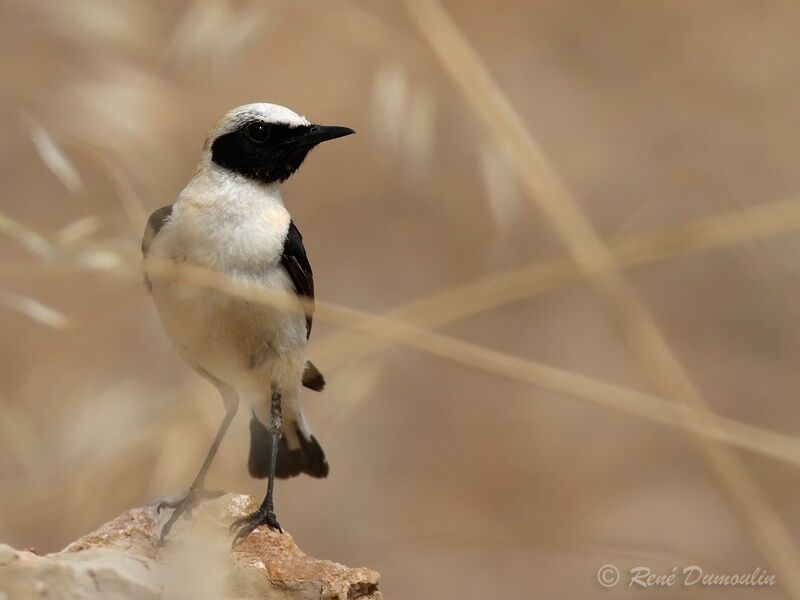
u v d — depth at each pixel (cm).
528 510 1634
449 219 2045
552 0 2509
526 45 2403
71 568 652
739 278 2023
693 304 2014
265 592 724
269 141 966
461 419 1820
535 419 1830
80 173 1080
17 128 1883
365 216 2100
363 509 1634
